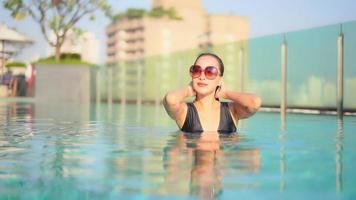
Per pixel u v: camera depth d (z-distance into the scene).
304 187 1.83
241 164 2.36
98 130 4.45
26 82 20.50
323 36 7.53
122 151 2.90
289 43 8.23
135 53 46.28
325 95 7.57
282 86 8.37
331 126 5.05
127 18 46.34
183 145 3.18
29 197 1.71
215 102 4.18
